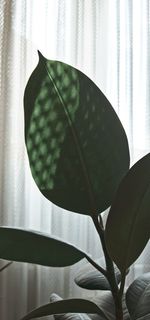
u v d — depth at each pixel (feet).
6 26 4.34
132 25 4.66
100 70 4.61
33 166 2.04
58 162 2.06
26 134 2.02
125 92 4.61
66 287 4.46
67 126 2.06
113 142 2.10
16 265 4.37
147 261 4.54
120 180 2.10
